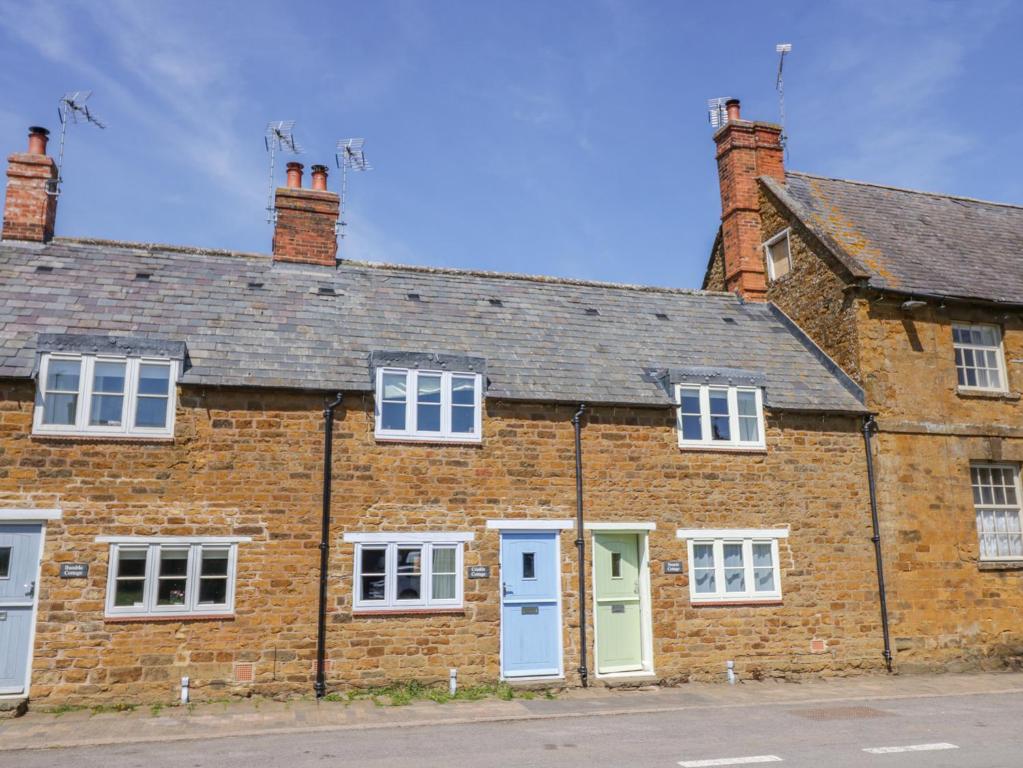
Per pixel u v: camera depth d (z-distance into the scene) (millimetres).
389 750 9273
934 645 15055
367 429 12984
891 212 19875
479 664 12812
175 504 11977
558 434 13852
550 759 8898
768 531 14539
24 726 10312
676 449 14375
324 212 16656
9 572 11312
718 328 17484
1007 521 16344
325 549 12383
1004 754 9133
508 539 13344
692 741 9797
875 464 15414
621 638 13797
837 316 16703
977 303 16688
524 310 16453
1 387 11625
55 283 13836
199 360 12727
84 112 16312
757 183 19922
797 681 14086
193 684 11641
